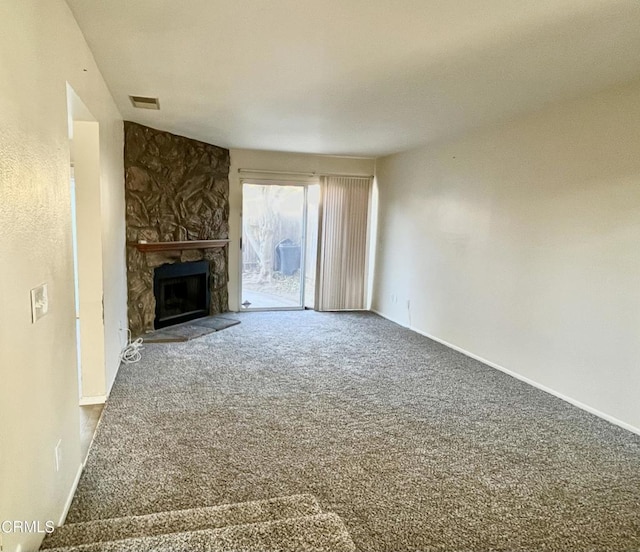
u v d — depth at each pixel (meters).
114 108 3.91
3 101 1.29
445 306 5.34
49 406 1.77
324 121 4.48
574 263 3.63
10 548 1.33
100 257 3.27
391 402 3.60
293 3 2.07
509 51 2.61
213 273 6.36
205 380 3.93
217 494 2.32
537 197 3.98
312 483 2.44
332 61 2.81
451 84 3.22
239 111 4.17
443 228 5.36
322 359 4.64
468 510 2.26
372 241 7.24
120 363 4.30
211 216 6.16
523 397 3.77
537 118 3.96
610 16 2.15
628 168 3.19
